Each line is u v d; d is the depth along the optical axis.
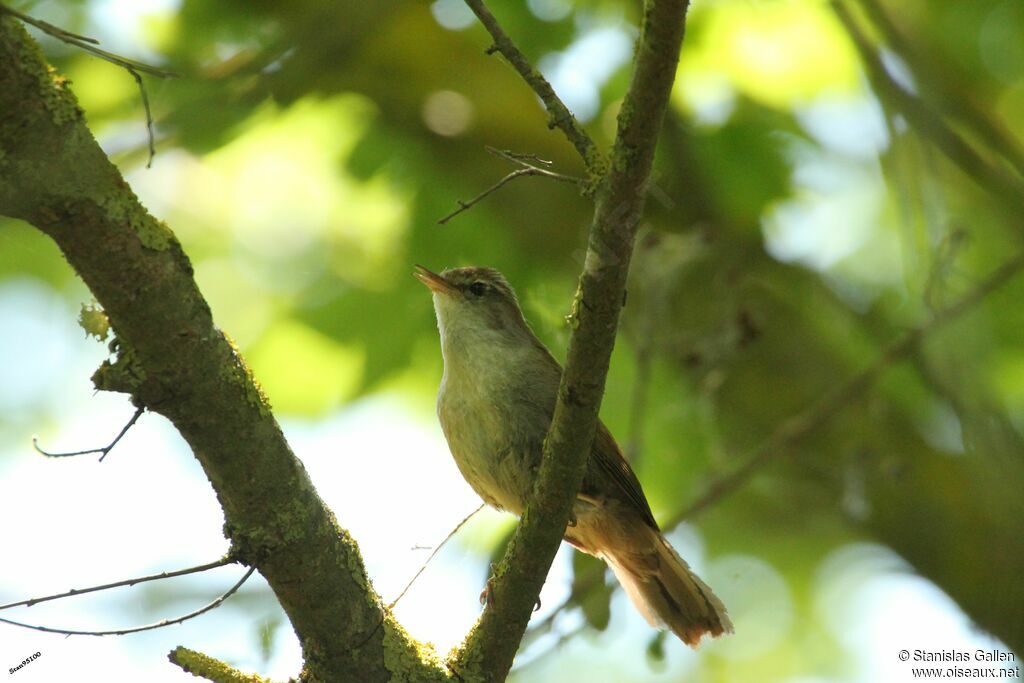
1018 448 9.67
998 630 10.65
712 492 9.96
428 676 6.72
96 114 11.04
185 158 12.86
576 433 6.40
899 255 13.48
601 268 5.86
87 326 5.78
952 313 9.75
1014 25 12.45
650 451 12.02
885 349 10.87
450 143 12.01
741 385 11.64
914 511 11.22
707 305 10.71
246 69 10.48
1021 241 10.74
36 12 10.55
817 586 14.03
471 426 9.02
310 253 13.02
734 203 12.39
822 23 12.08
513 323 9.38
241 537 6.18
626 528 9.01
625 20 11.75
